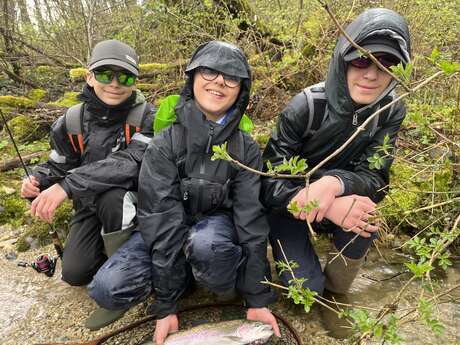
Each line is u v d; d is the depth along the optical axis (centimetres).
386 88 193
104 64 215
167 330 197
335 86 198
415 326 217
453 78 334
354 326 160
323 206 191
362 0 451
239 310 231
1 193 335
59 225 302
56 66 617
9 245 296
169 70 518
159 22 556
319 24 480
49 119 446
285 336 212
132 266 198
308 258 228
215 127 193
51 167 240
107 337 206
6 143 400
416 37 425
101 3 677
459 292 245
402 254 283
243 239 201
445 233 157
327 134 208
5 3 598
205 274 197
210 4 489
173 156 198
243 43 489
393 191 296
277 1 548
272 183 209
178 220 196
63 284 257
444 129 296
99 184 214
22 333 219
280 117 220
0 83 570
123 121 232
